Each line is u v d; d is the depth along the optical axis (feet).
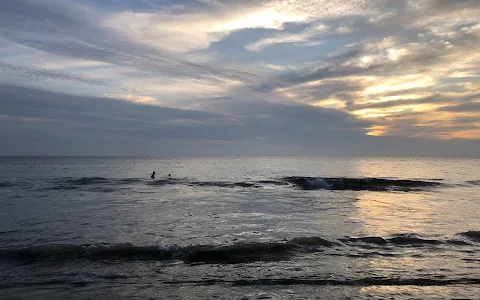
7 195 73.77
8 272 24.13
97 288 21.08
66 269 24.86
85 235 36.42
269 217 48.29
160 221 44.83
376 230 39.24
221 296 19.86
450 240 33.53
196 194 79.61
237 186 99.50
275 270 24.67
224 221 45.03
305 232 38.27
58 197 70.90
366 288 21.25
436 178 138.10
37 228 39.86
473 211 54.49
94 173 158.51
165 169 208.85
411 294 20.30
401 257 27.94
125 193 80.38
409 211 54.29
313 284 21.88
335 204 62.69
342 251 29.66
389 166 277.23
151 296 19.86
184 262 26.66
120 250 28.96
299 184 101.65
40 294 20.08
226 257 27.81
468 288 21.33
